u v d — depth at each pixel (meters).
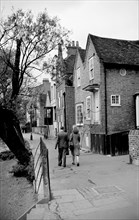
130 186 6.41
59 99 26.64
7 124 11.20
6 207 7.00
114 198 5.41
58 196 5.79
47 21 12.27
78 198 5.55
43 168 5.85
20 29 11.60
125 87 16.06
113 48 17.42
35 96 14.53
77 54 21.14
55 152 16.08
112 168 9.20
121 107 15.81
